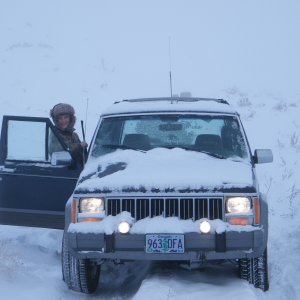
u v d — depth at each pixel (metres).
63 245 10.99
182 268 11.41
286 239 14.48
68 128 15.08
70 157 11.77
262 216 10.01
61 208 12.13
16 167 12.37
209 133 12.11
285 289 10.94
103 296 10.98
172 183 9.86
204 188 9.80
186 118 12.45
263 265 10.58
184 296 9.39
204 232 9.51
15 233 15.66
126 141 12.20
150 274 10.91
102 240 9.68
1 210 12.40
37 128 12.46
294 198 18.00
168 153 11.32
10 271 11.23
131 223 9.69
